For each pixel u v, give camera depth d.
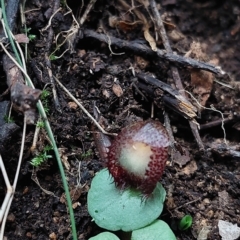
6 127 0.20
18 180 0.21
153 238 0.19
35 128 0.21
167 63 0.24
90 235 0.20
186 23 0.26
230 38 0.26
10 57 0.21
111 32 0.24
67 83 0.23
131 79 0.23
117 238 0.19
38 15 0.23
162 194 0.20
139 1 0.25
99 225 0.20
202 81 0.24
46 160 0.21
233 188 0.22
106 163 0.20
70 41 0.23
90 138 0.22
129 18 0.25
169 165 0.22
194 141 0.23
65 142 0.21
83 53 0.23
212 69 0.23
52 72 0.22
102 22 0.25
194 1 0.26
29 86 0.20
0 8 0.22
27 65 0.22
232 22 0.26
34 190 0.21
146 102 0.23
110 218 0.20
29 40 0.22
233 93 0.24
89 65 0.23
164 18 0.25
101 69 0.23
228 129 0.23
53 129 0.21
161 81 0.23
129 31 0.24
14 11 0.22
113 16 0.25
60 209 0.21
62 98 0.22
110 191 0.20
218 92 0.24
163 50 0.24
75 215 0.20
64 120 0.22
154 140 0.19
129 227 0.19
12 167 0.21
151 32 0.25
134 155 0.19
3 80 0.22
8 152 0.20
